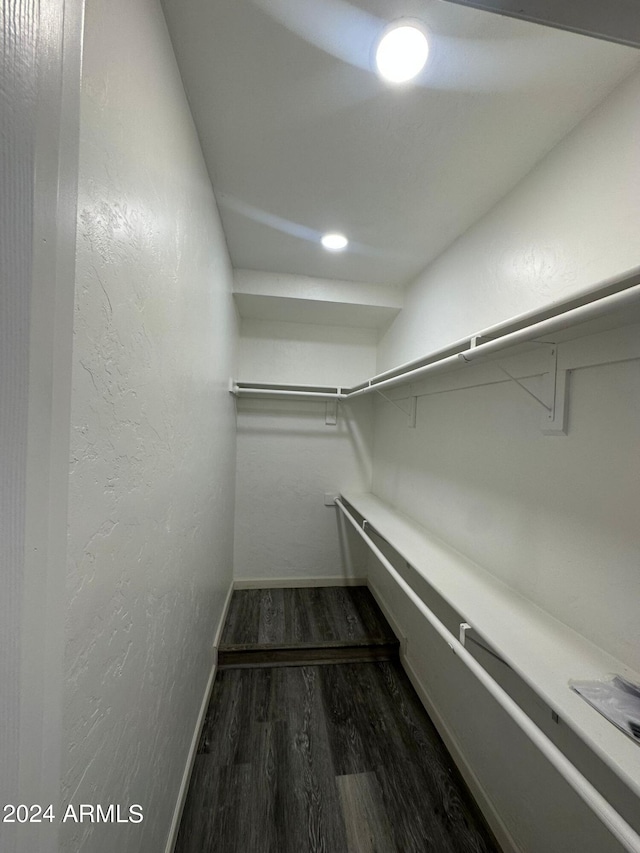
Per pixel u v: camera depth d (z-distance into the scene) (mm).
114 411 579
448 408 1492
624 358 726
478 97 891
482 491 1228
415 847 1050
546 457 943
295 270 2070
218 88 917
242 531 2580
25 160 315
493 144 1038
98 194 499
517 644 777
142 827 755
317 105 956
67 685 443
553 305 698
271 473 2609
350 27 744
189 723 1222
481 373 1246
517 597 1003
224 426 1897
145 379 720
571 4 454
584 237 896
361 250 1786
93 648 521
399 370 1494
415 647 1732
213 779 1240
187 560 1135
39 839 359
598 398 794
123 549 630
